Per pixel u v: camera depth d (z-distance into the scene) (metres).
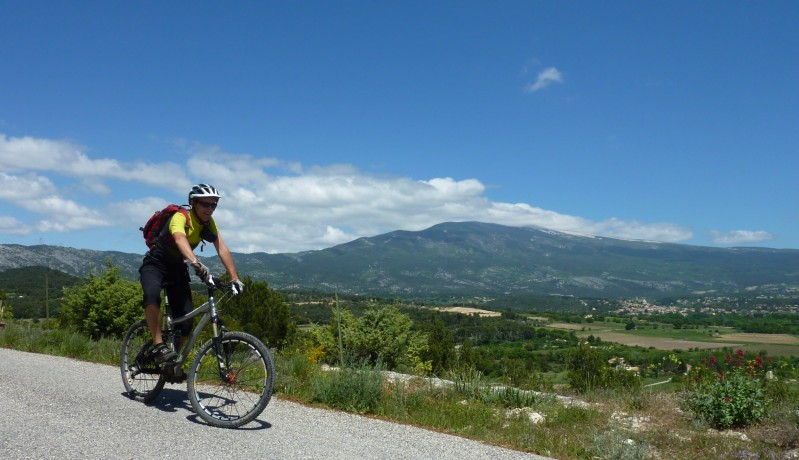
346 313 22.81
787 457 5.60
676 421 7.04
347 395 6.37
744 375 7.64
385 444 4.82
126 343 5.97
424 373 9.48
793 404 7.21
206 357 5.29
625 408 7.84
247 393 5.23
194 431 4.70
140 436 4.44
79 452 3.96
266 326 19.62
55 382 6.35
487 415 6.48
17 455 3.81
